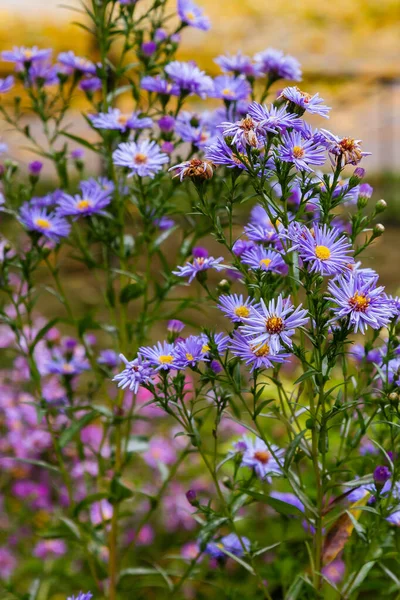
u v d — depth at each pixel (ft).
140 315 2.86
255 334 2.15
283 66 2.86
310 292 2.15
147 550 3.48
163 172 2.72
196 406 3.87
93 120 2.72
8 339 3.68
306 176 2.18
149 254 2.82
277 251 2.21
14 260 2.88
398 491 2.37
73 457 3.49
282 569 2.77
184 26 2.94
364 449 2.70
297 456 2.34
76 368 3.00
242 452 2.48
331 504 2.32
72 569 3.39
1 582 3.19
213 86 2.80
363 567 2.37
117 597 2.90
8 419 3.57
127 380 2.21
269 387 3.51
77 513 2.81
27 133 3.01
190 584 3.28
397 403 2.27
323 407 2.23
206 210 2.26
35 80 2.99
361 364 2.61
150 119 2.72
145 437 2.96
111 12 2.82
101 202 2.75
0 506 3.51
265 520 3.33
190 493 2.42
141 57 2.86
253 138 2.12
